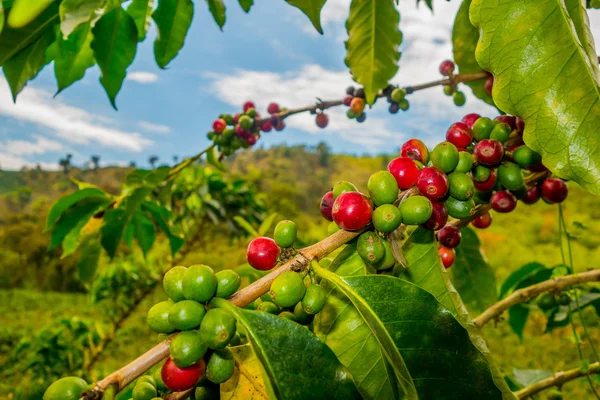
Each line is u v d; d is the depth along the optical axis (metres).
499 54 1.34
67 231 3.55
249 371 1.36
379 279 1.38
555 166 1.28
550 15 1.30
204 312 1.17
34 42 1.98
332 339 1.57
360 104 3.19
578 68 1.27
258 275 2.90
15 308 17.66
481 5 1.37
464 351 1.34
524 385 3.30
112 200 3.54
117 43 2.13
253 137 3.60
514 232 18.02
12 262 23.78
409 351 1.34
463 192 1.54
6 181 85.69
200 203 7.09
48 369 6.01
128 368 1.09
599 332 8.00
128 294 7.53
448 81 2.81
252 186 9.48
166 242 9.12
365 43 3.01
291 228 1.35
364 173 83.38
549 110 1.29
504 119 1.89
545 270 3.11
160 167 3.37
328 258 1.78
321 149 104.44
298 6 1.68
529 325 11.45
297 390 1.12
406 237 1.95
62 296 20.67
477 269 2.85
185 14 2.35
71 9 1.61
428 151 1.71
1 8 1.27
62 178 91.38
